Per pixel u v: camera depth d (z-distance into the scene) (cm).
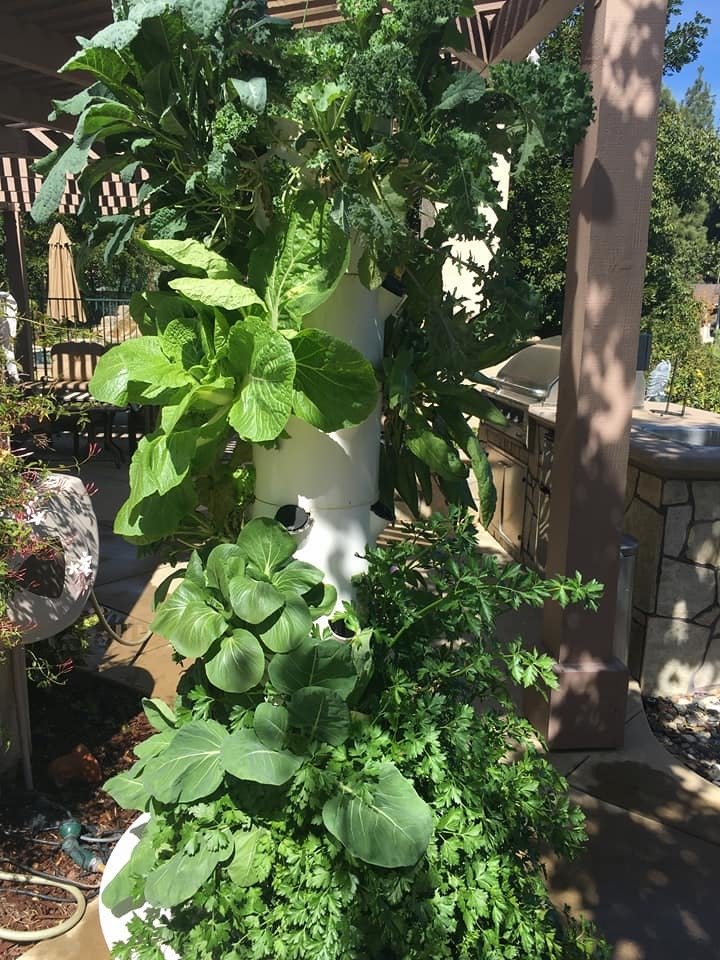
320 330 190
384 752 184
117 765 311
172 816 186
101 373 192
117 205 925
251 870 170
